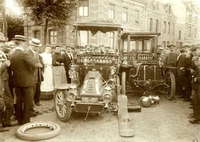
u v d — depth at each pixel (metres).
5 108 5.30
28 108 5.56
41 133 4.79
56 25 18.94
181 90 9.09
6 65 5.03
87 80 6.18
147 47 9.98
